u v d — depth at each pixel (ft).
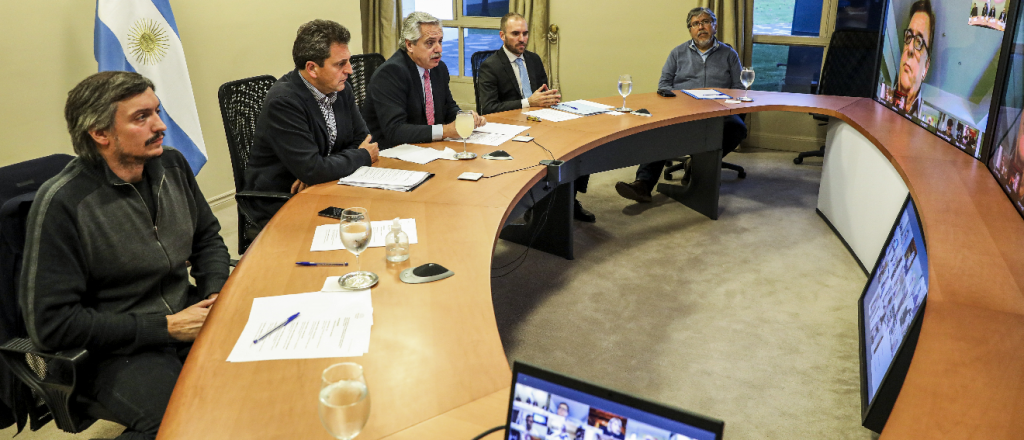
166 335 5.38
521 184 7.79
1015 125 7.73
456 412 3.76
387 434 3.57
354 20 16.96
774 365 8.24
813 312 9.57
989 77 8.68
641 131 11.04
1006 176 7.90
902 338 6.40
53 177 5.34
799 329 9.10
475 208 7.02
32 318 4.97
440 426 3.63
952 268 5.96
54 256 5.11
